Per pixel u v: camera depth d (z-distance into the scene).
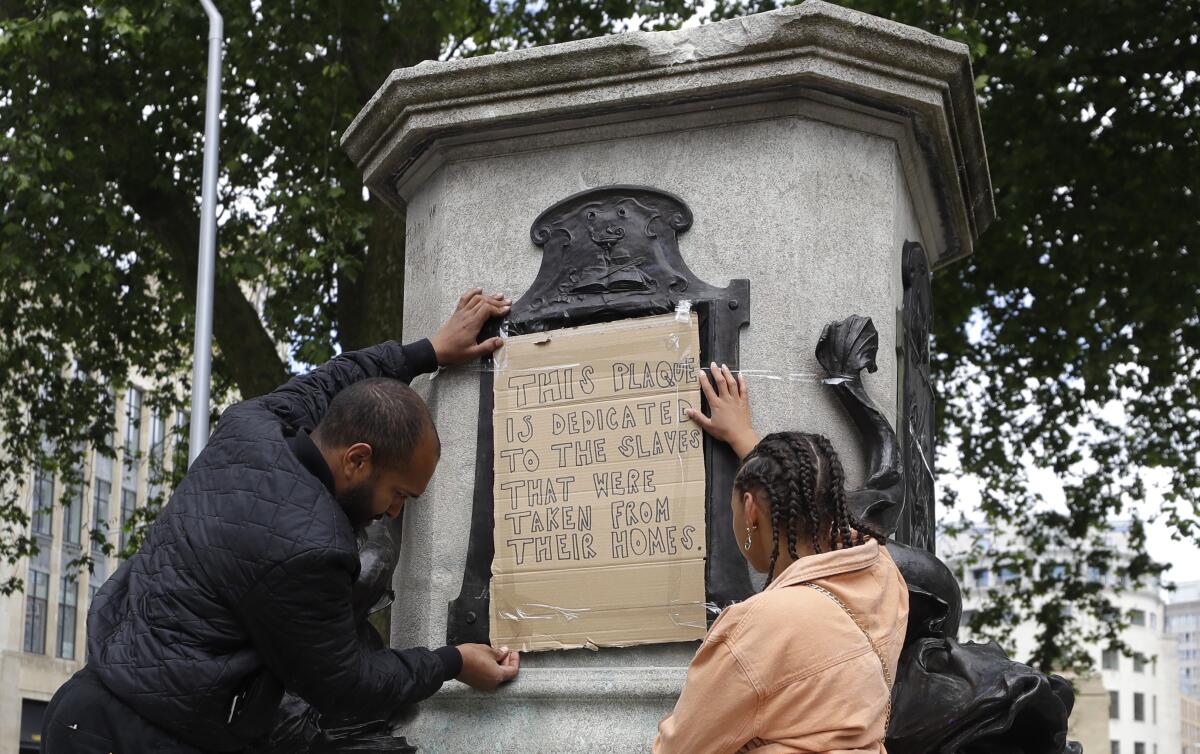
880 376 2.96
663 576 2.77
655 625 2.76
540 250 3.09
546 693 2.79
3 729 25.91
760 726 1.85
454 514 3.01
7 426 14.51
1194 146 10.67
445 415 3.06
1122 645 13.88
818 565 1.94
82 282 12.08
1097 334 11.74
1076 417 12.94
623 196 3.03
